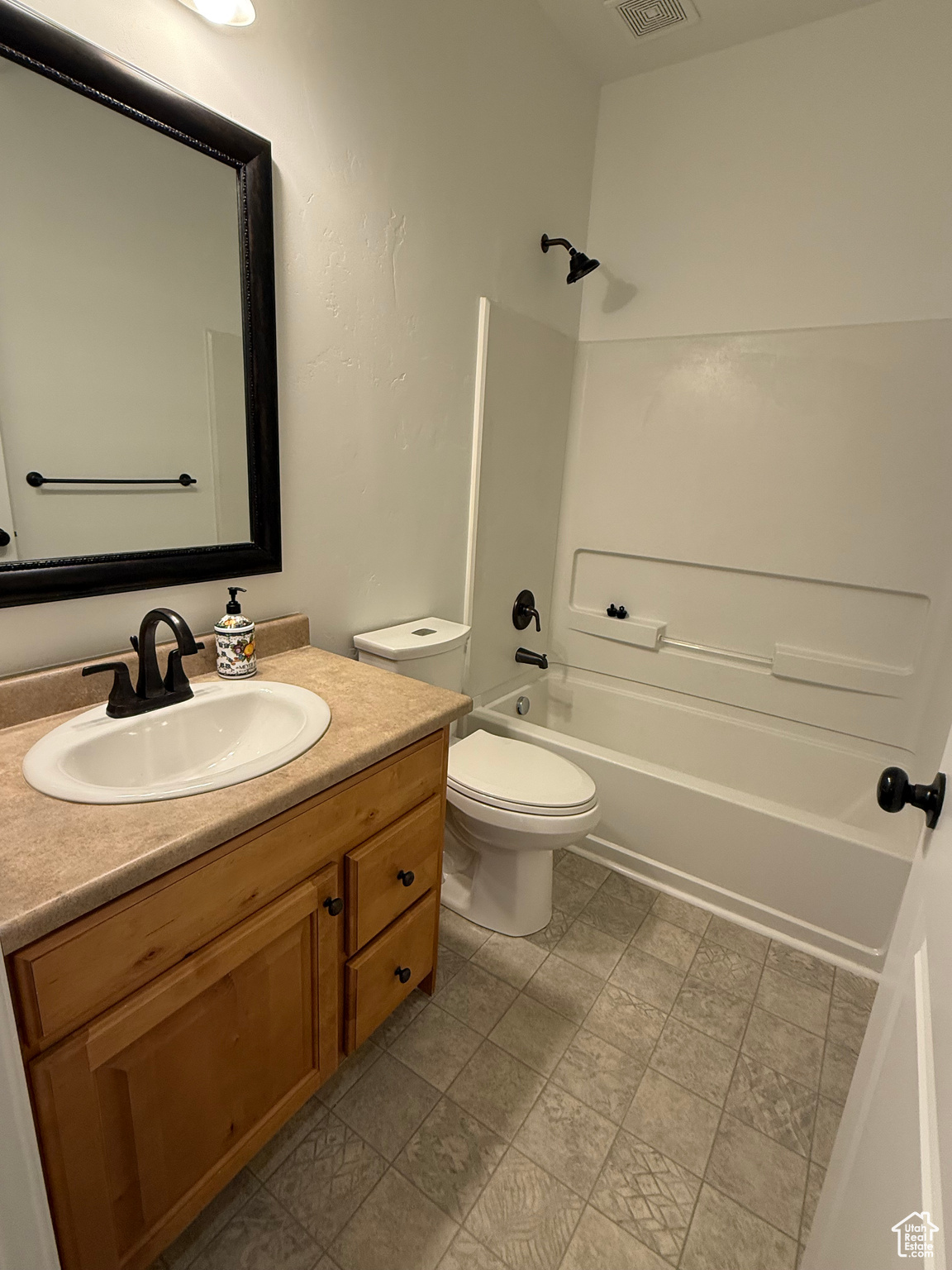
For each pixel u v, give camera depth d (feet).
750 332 7.13
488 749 6.17
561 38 6.72
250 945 3.11
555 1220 3.73
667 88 7.20
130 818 2.76
